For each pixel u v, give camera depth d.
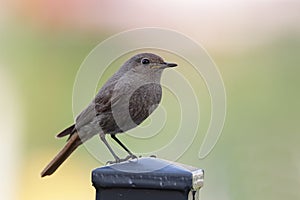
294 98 12.25
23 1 13.94
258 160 10.13
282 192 9.92
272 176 10.02
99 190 3.93
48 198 10.79
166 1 13.70
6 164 11.40
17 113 12.45
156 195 3.88
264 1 14.27
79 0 13.79
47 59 13.34
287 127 11.36
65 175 10.69
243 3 14.07
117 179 3.90
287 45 13.38
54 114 12.32
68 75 13.06
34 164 11.43
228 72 12.95
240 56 13.38
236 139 10.85
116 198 3.92
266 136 11.07
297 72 12.99
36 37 13.66
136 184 3.89
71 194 10.68
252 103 12.30
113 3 13.60
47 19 13.68
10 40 13.54
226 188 9.94
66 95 12.75
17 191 11.02
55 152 11.75
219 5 13.88
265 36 13.90
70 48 13.31
